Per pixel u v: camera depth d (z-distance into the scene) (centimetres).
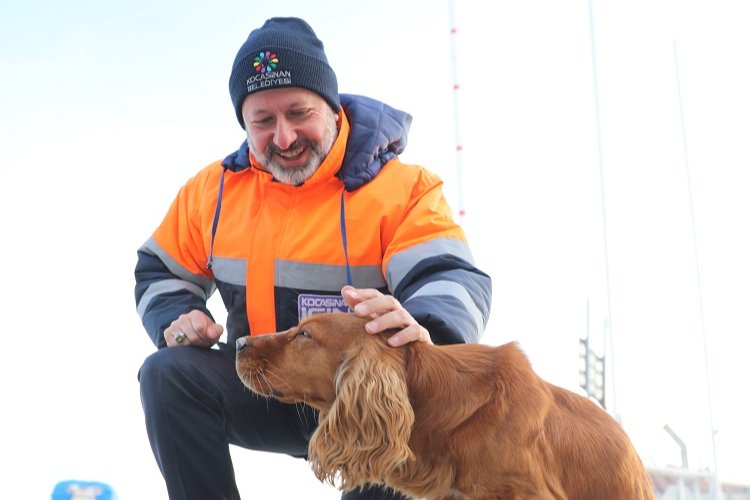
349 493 307
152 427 289
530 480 256
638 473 272
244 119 329
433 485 270
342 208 318
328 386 275
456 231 319
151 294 334
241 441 313
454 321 287
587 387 643
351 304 274
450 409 265
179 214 348
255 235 321
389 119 333
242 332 325
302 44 318
